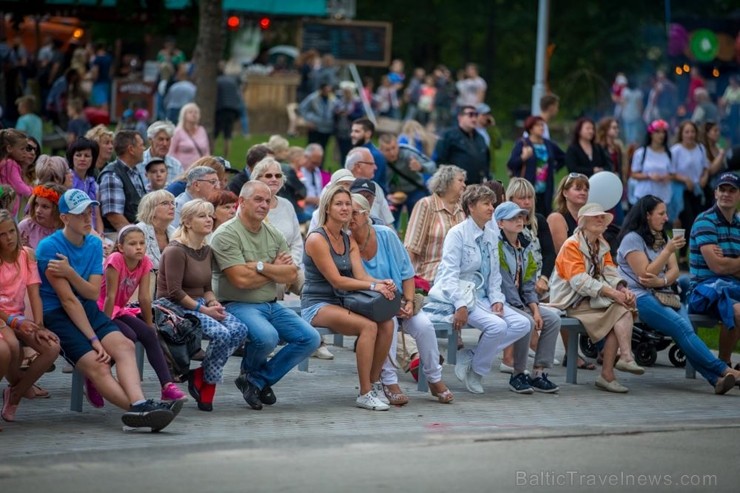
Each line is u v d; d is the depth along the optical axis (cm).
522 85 9250
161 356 1842
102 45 6222
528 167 3105
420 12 9712
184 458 1539
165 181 2505
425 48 9706
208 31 4509
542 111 3228
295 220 2400
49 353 1759
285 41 8719
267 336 1889
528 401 2050
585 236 2231
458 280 2106
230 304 1958
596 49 9019
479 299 2120
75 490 1391
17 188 2373
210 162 2470
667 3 5150
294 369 2261
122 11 4934
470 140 3234
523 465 1538
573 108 7400
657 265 2231
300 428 1778
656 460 1588
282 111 6519
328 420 1841
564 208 2458
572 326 2200
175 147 3203
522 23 9438
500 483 1452
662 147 3544
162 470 1480
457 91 6831
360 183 2264
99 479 1438
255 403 1912
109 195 2427
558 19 9156
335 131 4878
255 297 1958
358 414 1895
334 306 1975
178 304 1916
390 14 9719
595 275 2223
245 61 6781
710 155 3691
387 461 1539
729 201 2322
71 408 1873
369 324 1939
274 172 2364
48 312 1792
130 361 1772
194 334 1850
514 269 2153
